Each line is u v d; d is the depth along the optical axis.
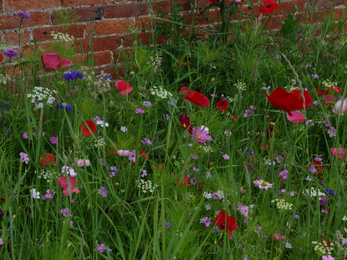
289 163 1.57
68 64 1.94
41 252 1.19
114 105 1.89
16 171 1.56
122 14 2.56
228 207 1.34
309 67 2.80
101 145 1.46
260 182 1.44
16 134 1.53
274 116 2.25
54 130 1.68
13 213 1.29
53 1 2.36
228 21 2.67
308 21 3.14
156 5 2.64
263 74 2.51
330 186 1.63
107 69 2.64
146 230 1.37
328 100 2.13
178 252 1.17
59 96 1.73
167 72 2.51
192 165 1.61
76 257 1.24
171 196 1.44
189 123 1.72
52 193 1.35
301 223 1.55
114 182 1.51
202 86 2.50
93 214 1.31
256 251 1.23
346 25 2.94
